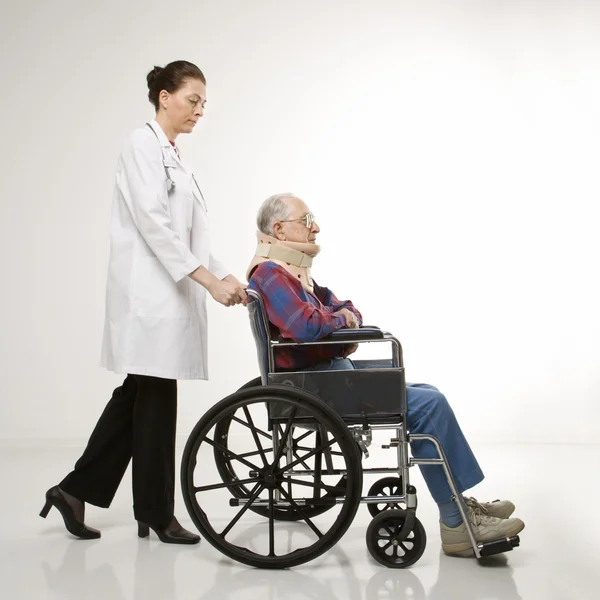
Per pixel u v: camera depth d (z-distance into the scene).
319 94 4.14
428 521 2.33
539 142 4.09
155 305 2.01
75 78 4.08
